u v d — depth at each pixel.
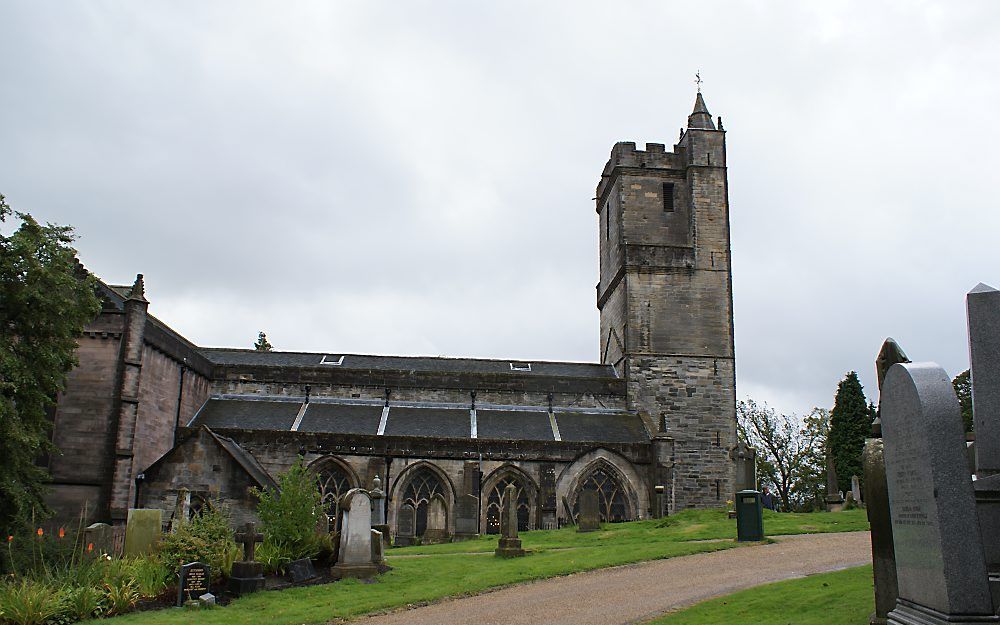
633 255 61.69
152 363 45.72
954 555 11.67
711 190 63.38
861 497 54.22
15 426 28.52
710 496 57.62
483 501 49.75
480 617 19.66
